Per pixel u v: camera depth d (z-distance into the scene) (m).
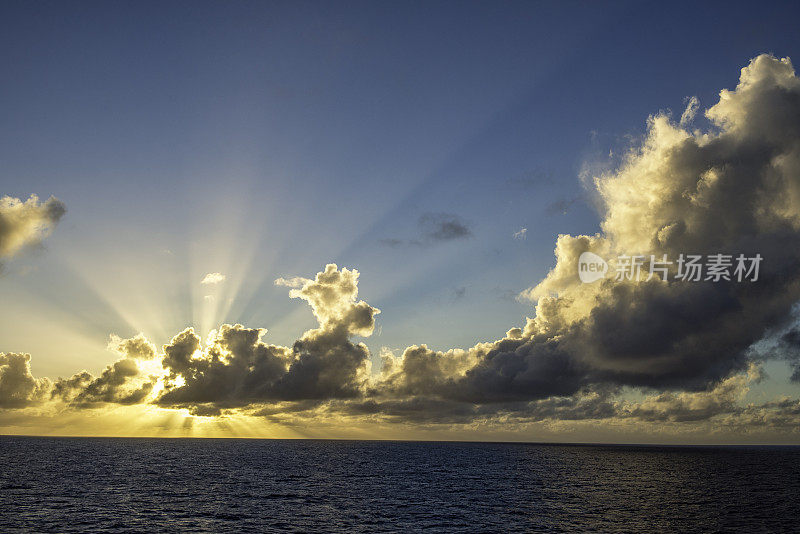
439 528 48.25
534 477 101.38
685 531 47.34
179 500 63.84
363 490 76.62
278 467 119.31
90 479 86.19
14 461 120.81
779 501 67.38
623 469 125.69
